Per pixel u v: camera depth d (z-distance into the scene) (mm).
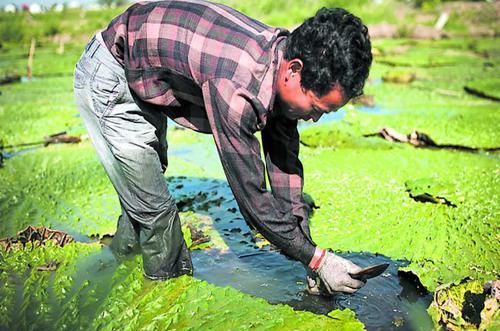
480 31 13820
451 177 3734
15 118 5617
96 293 2510
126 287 2529
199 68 1945
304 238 2174
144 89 2135
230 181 2039
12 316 2369
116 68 2217
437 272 2584
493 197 3375
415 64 9211
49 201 3535
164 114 2363
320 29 1733
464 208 3232
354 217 3191
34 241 2918
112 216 3309
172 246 2500
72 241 2967
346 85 1762
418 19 15125
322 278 2230
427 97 6535
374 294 2461
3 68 9469
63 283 2586
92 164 4191
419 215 3182
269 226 2084
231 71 1882
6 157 4438
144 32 2059
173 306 2363
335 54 1714
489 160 4070
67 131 5129
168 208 2434
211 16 1981
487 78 7734
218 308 2338
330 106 1855
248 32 1926
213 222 3223
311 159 4191
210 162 4297
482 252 2748
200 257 2824
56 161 4285
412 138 4543
